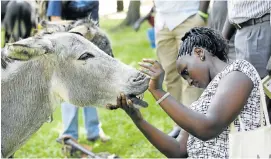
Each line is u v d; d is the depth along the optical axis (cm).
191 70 311
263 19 434
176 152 337
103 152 599
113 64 331
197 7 583
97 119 639
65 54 330
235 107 288
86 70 329
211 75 309
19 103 330
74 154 579
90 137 637
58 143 635
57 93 336
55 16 564
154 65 294
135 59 1070
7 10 584
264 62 440
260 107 299
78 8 562
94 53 332
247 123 299
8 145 333
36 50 321
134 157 594
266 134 293
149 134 335
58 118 739
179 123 288
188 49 312
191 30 317
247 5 435
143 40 1216
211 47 309
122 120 718
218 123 286
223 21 536
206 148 313
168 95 292
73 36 335
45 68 331
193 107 309
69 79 331
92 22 389
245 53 447
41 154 611
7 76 327
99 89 329
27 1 580
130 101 317
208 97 303
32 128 338
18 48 318
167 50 601
